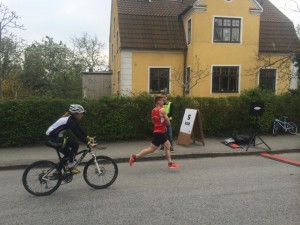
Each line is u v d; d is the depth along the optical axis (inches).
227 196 217.5
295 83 740.7
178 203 204.4
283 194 221.6
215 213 187.2
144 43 705.6
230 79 706.8
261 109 381.7
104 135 413.7
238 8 692.1
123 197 217.3
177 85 729.0
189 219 178.7
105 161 241.3
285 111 482.9
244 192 226.2
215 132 459.8
